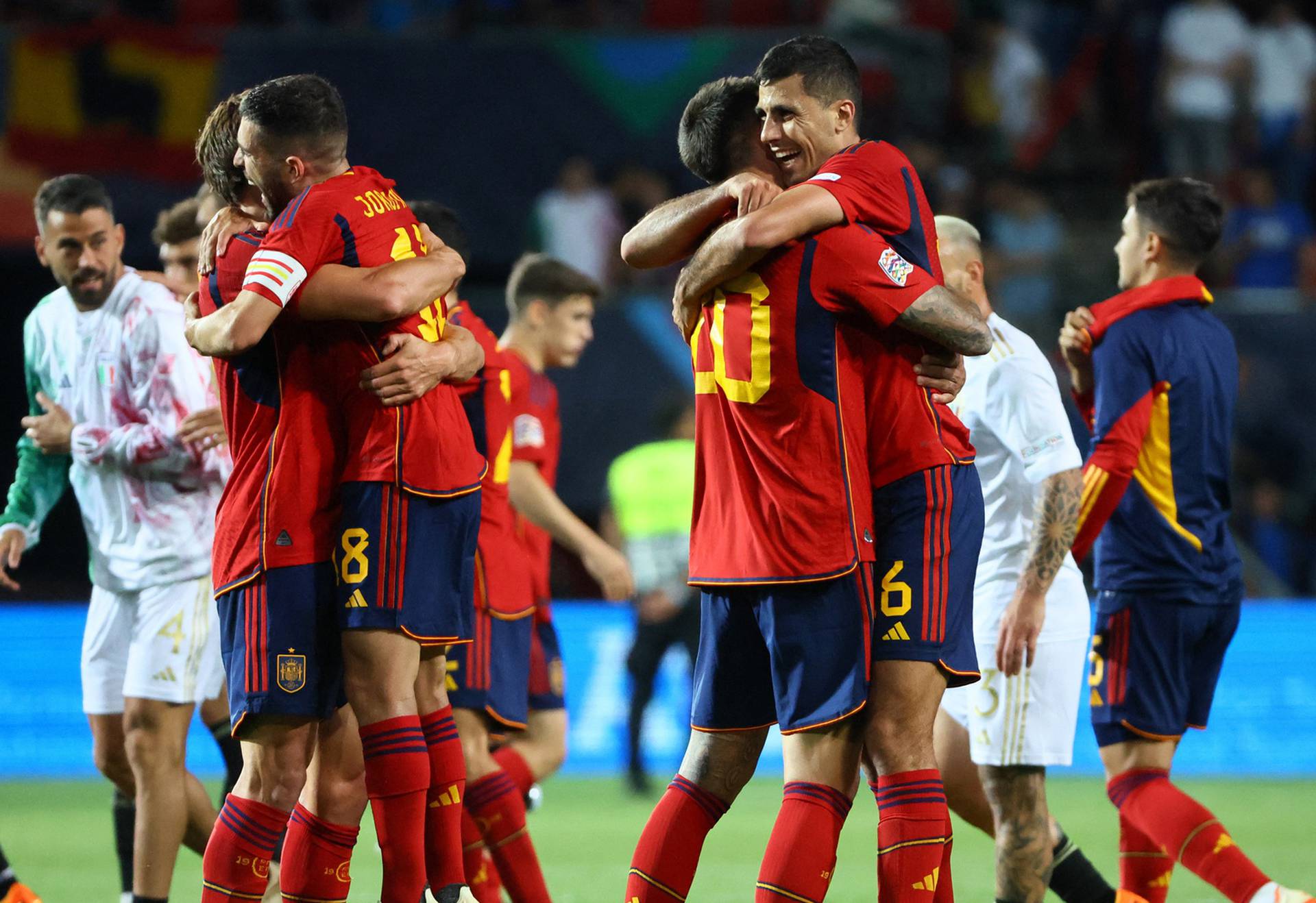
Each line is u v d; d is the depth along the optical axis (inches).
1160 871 693.3
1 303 1851.6
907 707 499.2
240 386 529.3
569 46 1854.1
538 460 842.8
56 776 1498.5
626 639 1600.6
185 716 697.0
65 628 1533.0
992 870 928.3
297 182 529.3
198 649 701.3
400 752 519.2
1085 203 2226.9
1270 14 2303.2
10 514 756.0
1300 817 1183.6
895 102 2001.7
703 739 534.0
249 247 526.9
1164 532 682.2
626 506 1408.7
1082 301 2004.2
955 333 491.5
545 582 840.9
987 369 656.4
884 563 507.5
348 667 523.2
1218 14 2201.0
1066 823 1164.5
